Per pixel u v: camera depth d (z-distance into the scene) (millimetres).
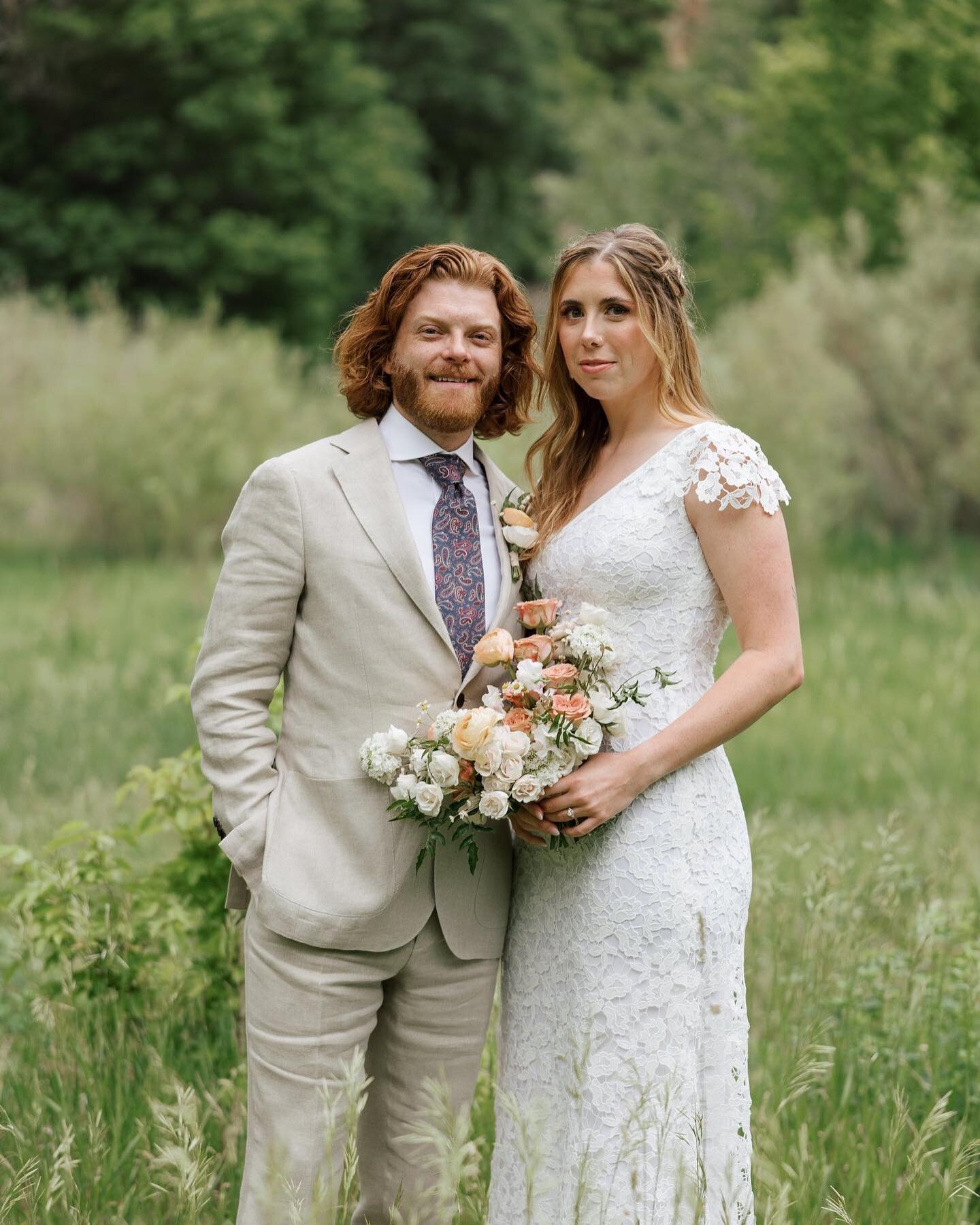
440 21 25844
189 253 19609
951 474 11805
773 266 15812
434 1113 2068
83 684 6891
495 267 2520
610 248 2514
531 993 2508
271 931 2350
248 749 2387
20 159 19266
